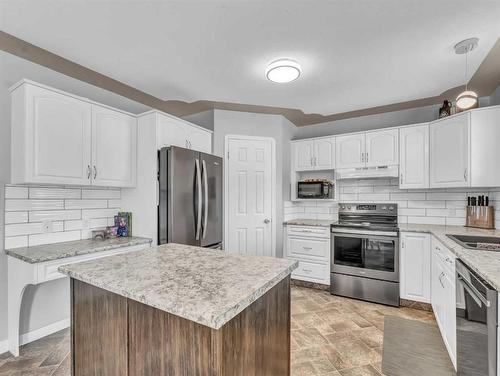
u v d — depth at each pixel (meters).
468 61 2.17
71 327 1.30
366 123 3.74
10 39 1.88
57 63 2.22
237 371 0.93
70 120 2.13
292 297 3.14
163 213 2.48
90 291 1.22
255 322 1.05
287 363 1.31
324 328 2.41
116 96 2.88
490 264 1.38
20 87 1.94
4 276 2.04
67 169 2.11
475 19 1.65
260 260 1.40
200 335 0.88
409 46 1.95
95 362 1.20
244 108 3.39
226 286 1.01
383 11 1.59
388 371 1.83
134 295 0.96
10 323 2.02
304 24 1.72
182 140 2.84
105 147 2.40
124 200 2.77
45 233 2.24
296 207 4.14
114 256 1.49
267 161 3.60
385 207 3.40
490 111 2.46
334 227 3.24
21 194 2.12
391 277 2.91
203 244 2.76
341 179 3.68
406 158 3.12
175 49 2.01
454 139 2.68
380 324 2.48
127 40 1.90
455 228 2.81
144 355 1.03
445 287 2.03
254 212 3.52
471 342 1.43
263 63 2.22
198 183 2.65
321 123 4.07
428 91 2.82
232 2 1.53
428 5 1.54
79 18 1.66
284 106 3.31
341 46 1.96
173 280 1.08
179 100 3.10
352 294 3.11
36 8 1.56
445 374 1.79
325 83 2.62
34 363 1.92
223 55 2.10
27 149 1.89
